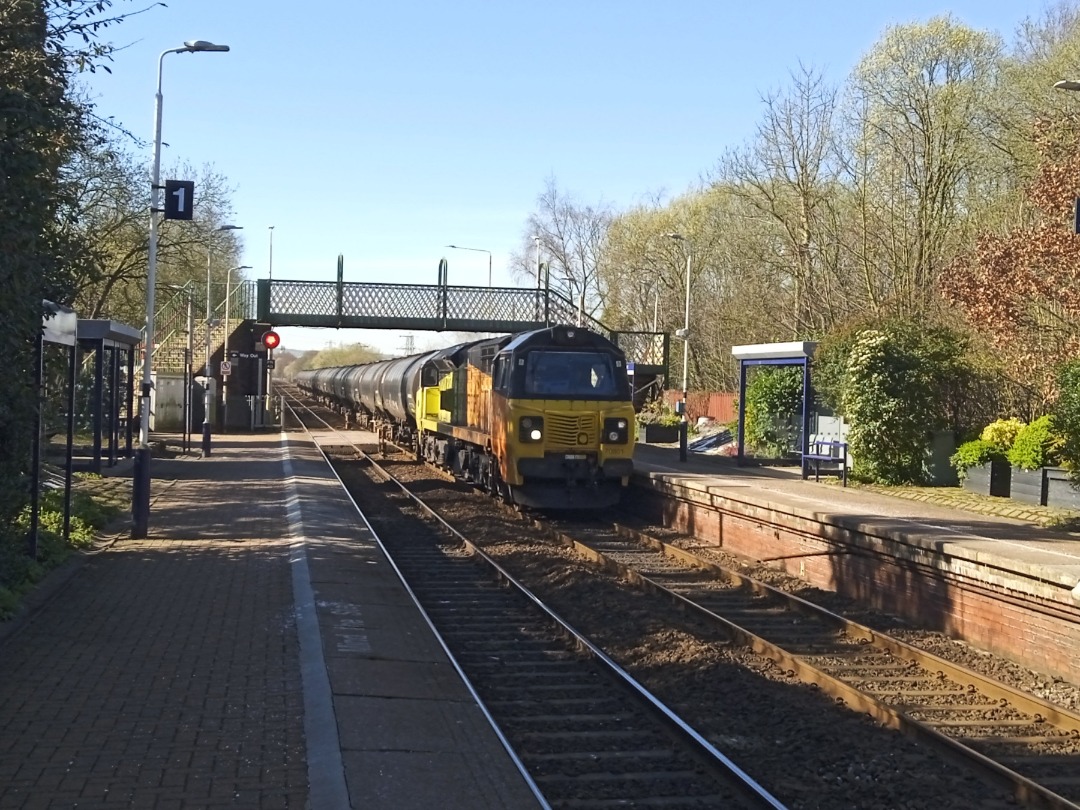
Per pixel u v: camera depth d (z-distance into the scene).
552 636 11.39
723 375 52.19
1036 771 7.50
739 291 49.22
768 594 13.66
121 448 31.02
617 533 19.53
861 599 13.67
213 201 42.66
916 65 34.19
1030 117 30.62
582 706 8.82
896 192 34.75
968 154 33.47
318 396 81.50
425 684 8.52
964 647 11.24
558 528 20.11
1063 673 9.96
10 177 8.59
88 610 10.48
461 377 26.31
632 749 7.75
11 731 6.87
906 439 21.44
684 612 12.62
